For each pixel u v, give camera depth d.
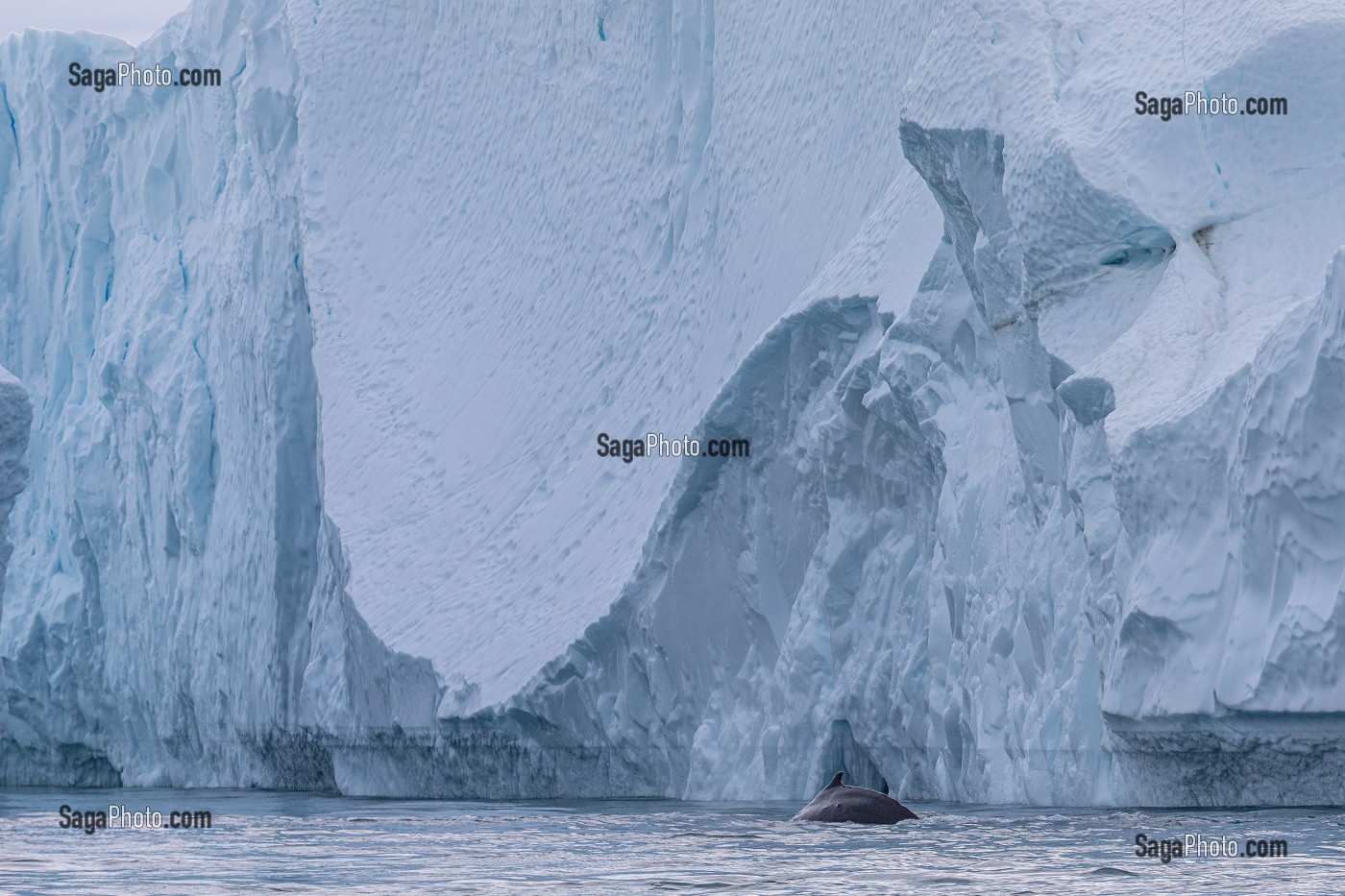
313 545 115.88
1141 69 51.41
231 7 136.25
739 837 39.00
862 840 36.09
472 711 81.19
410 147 113.06
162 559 133.75
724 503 71.31
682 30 91.19
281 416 116.94
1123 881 26.12
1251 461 41.50
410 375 104.94
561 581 84.12
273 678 115.50
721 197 85.19
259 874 30.69
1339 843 31.86
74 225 150.50
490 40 109.38
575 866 31.27
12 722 143.25
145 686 135.62
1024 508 54.72
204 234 138.62
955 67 56.44
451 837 42.41
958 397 59.88
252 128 122.06
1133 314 50.12
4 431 100.31
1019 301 54.47
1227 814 39.97
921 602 60.75
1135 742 45.41
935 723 57.78
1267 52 48.97
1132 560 45.62
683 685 72.94
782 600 69.31
